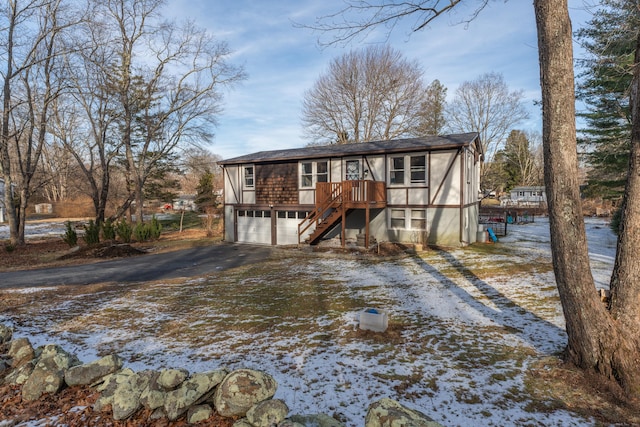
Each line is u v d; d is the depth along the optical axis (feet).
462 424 12.34
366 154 58.23
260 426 10.92
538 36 15.62
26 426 11.87
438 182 54.08
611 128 66.08
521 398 13.99
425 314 24.45
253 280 36.73
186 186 203.82
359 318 22.91
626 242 14.87
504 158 197.26
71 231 69.00
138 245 70.90
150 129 90.12
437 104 146.00
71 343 20.29
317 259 48.67
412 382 15.34
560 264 15.47
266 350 19.01
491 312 24.52
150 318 24.73
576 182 15.16
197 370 16.66
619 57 28.37
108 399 12.89
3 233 92.68
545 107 15.51
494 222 93.20
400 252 50.11
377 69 120.57
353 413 12.98
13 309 27.27
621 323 14.75
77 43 68.59
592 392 14.12
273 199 66.85
